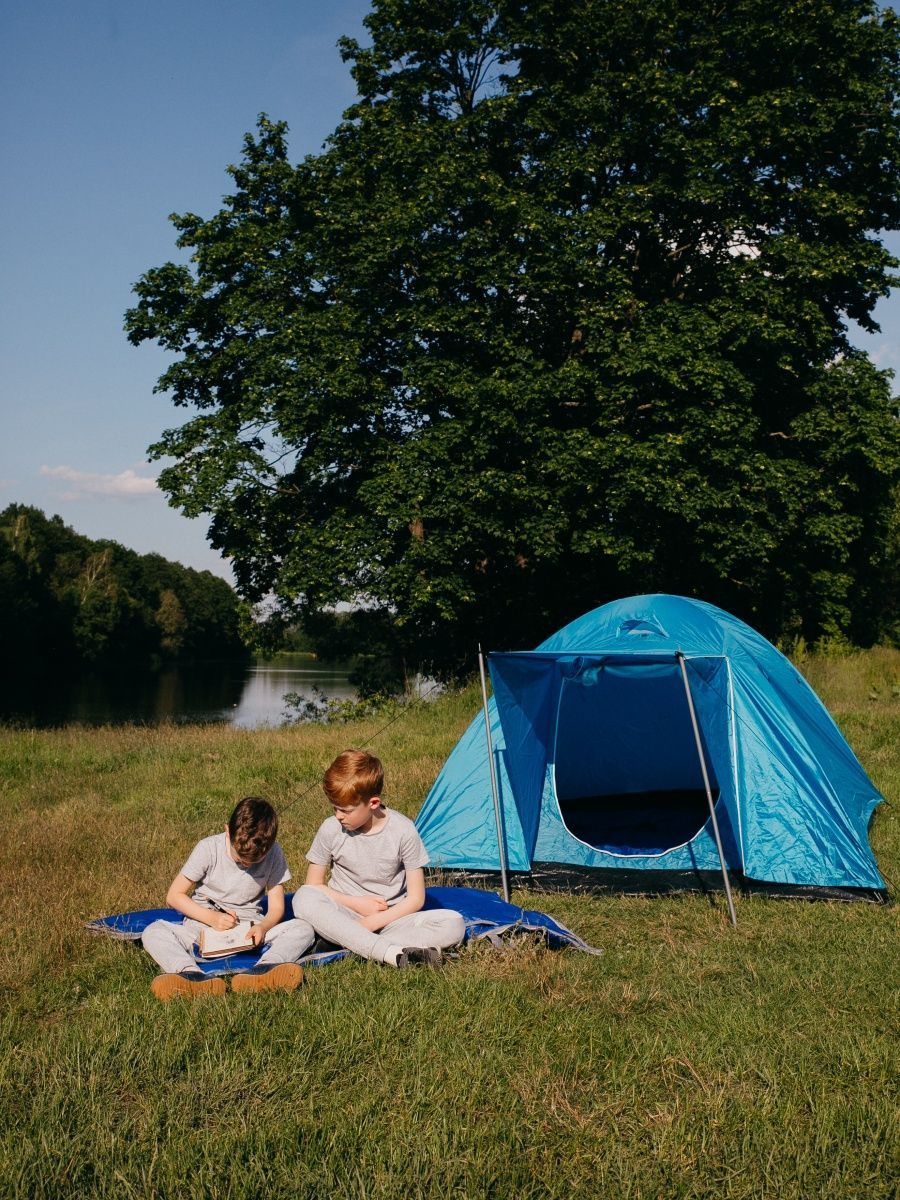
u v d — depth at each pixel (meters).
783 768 6.40
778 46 17.77
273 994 4.26
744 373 18.22
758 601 21.62
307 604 19.80
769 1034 3.93
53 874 6.53
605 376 17.80
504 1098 3.37
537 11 18.42
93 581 69.56
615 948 5.21
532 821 6.70
